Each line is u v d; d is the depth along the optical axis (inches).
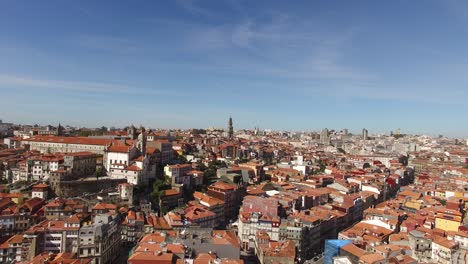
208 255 7229.3
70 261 6815.9
